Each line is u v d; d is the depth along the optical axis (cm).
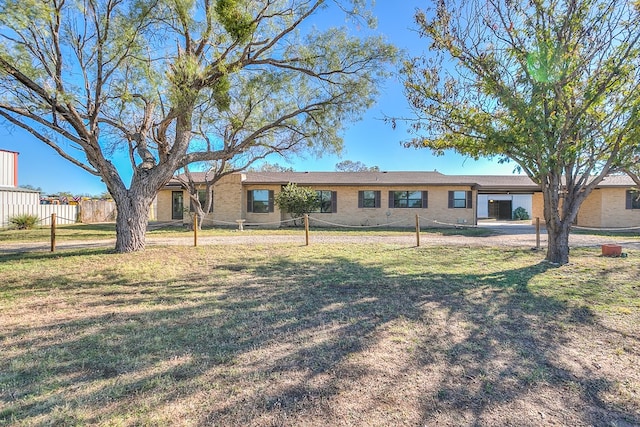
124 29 687
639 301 468
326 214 1948
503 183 2048
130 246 895
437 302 465
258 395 238
